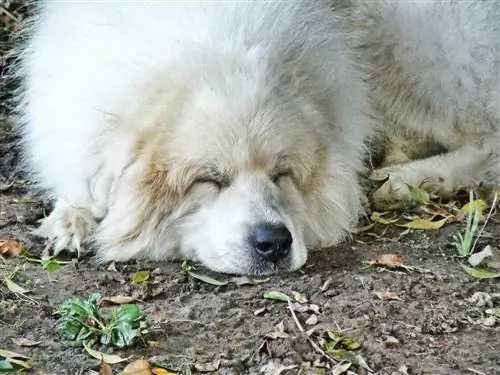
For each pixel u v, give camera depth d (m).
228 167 1.53
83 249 1.58
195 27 1.56
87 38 1.60
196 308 1.45
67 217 1.59
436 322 1.44
